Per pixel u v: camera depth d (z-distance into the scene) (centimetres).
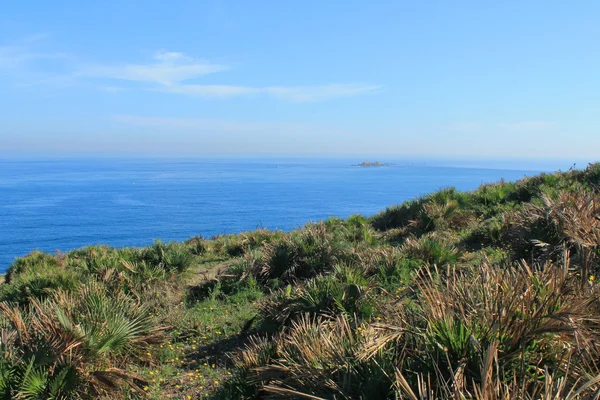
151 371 509
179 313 725
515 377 248
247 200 18800
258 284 891
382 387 276
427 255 771
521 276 344
